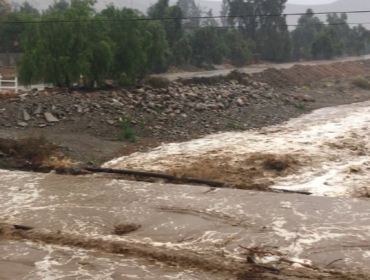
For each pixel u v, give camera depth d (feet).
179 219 41.19
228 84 110.93
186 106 83.35
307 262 33.68
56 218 41.91
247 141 69.87
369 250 35.37
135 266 33.55
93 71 87.35
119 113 75.10
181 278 31.89
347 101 119.65
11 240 37.88
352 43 266.36
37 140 60.90
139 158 61.00
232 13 223.10
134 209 43.62
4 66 149.18
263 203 44.52
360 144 67.67
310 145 67.15
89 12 88.12
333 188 50.52
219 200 45.52
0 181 51.62
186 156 61.77
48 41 85.40
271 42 220.23
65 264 34.06
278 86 132.26
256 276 31.71
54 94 79.36
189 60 167.73
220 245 36.32
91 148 63.46
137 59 91.97
